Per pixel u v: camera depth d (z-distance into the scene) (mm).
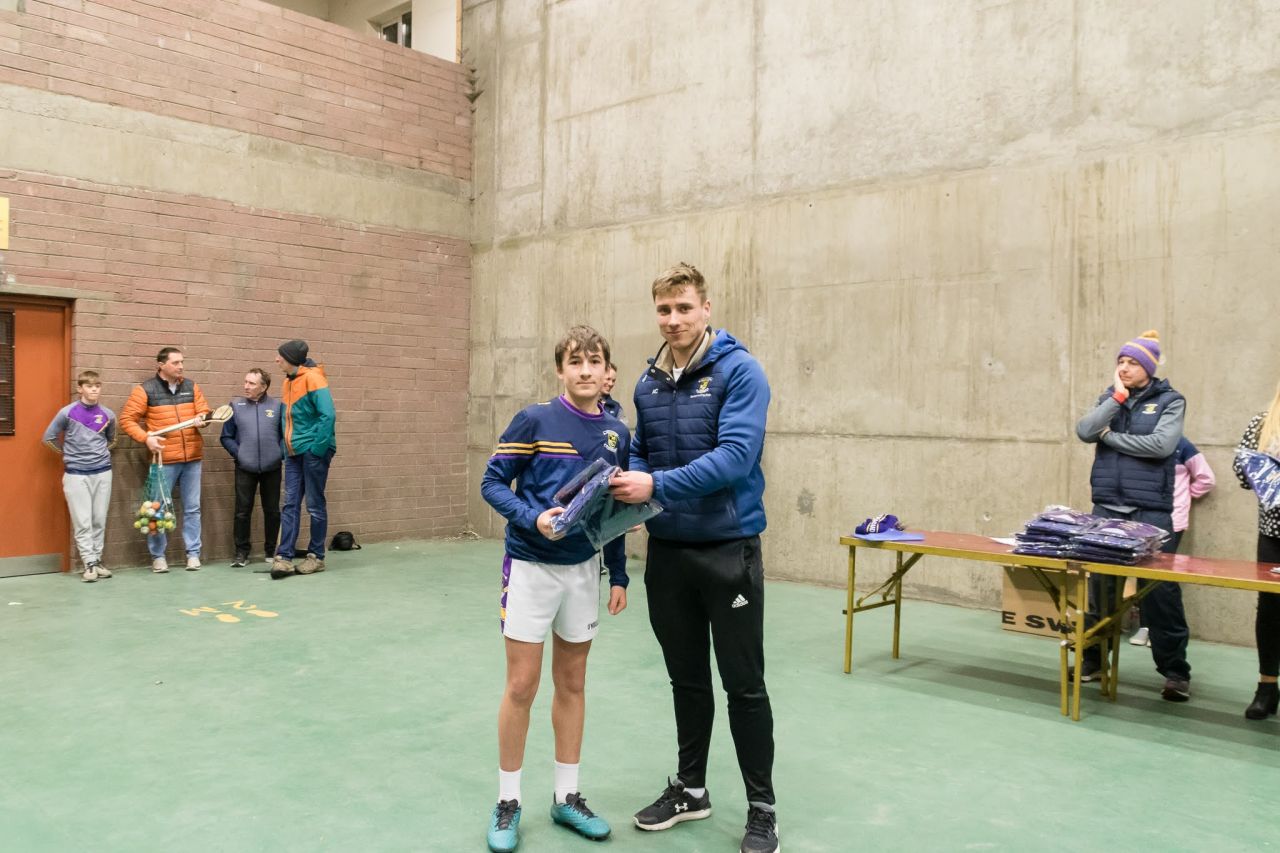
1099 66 5609
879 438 6516
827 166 6797
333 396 8289
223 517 7562
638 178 7988
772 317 7090
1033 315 5840
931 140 6289
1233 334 5137
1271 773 3193
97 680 4141
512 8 9062
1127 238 5496
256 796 2902
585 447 2615
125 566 7035
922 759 3312
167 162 7230
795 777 3135
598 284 8281
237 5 7648
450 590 6391
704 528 2514
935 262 6262
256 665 4426
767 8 7152
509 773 2588
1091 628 3869
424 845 2580
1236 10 5141
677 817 2760
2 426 6602
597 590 2691
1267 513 3762
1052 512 4039
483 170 9320
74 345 6793
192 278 7367
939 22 6258
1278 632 3729
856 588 6633
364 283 8500
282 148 7922
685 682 2738
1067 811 2867
